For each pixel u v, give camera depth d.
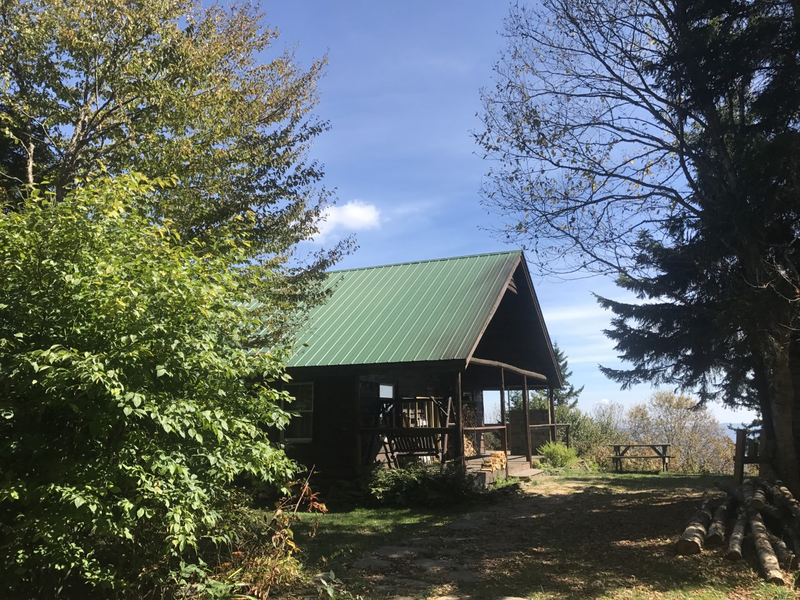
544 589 6.35
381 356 13.48
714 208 10.01
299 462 14.65
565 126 10.85
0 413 4.28
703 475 18.28
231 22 12.54
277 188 10.99
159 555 5.13
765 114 9.92
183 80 11.23
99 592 5.08
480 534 9.53
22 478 4.46
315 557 7.99
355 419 14.16
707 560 7.13
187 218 10.05
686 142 11.27
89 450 4.65
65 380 4.17
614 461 21.00
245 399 5.70
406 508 12.38
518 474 17.27
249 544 6.12
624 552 7.89
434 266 18.17
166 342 4.87
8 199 10.02
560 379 21.72
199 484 5.15
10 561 4.42
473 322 14.07
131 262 5.00
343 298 17.22
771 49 9.52
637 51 10.91
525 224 11.07
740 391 14.52
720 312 10.41
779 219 10.09
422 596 6.16
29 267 4.59
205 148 10.53
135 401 4.25
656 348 13.09
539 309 19.06
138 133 10.70
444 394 19.53
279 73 12.62
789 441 9.91
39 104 10.68
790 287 9.11
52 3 10.65
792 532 7.70
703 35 9.61
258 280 6.93
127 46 10.90
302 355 14.35
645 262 10.77
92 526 4.42
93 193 5.38
